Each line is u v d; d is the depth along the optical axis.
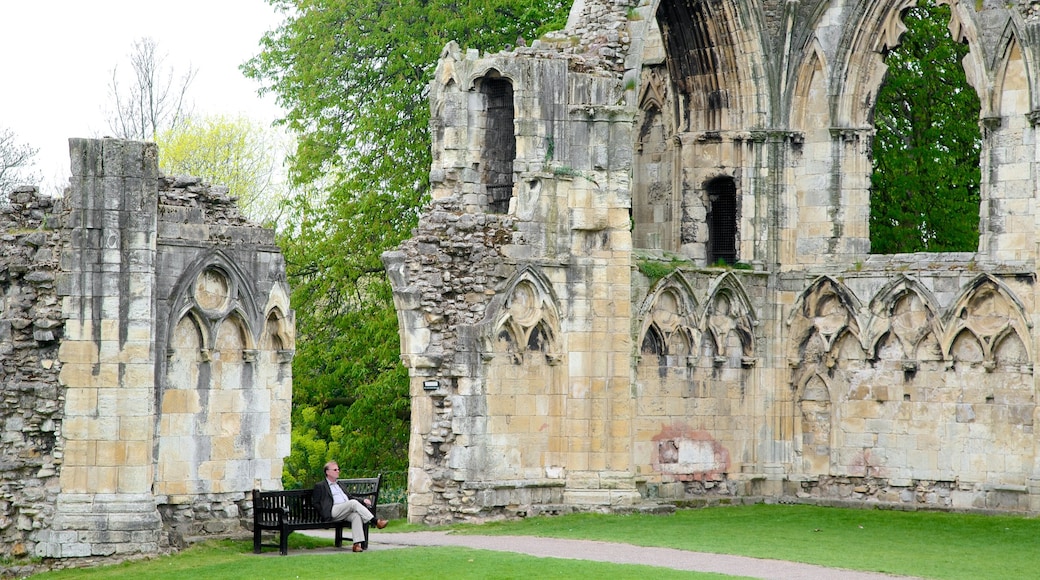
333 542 38.06
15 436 35.03
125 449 34.78
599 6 47.03
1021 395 46.91
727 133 51.22
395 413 60.81
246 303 37.03
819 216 50.91
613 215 45.47
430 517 43.91
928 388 48.72
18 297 35.25
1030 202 46.84
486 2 61.22
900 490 49.09
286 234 64.62
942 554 38.06
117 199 35.03
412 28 61.09
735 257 51.41
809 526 43.78
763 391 50.97
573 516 44.31
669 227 52.50
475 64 46.06
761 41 50.75
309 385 62.47
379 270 61.56
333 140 62.28
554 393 45.38
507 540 39.25
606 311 45.41
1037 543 40.69
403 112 61.09
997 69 47.50
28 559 34.59
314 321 63.53
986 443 47.56
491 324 43.94
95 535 34.41
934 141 62.41
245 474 36.97
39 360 35.09
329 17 62.25
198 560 34.41
